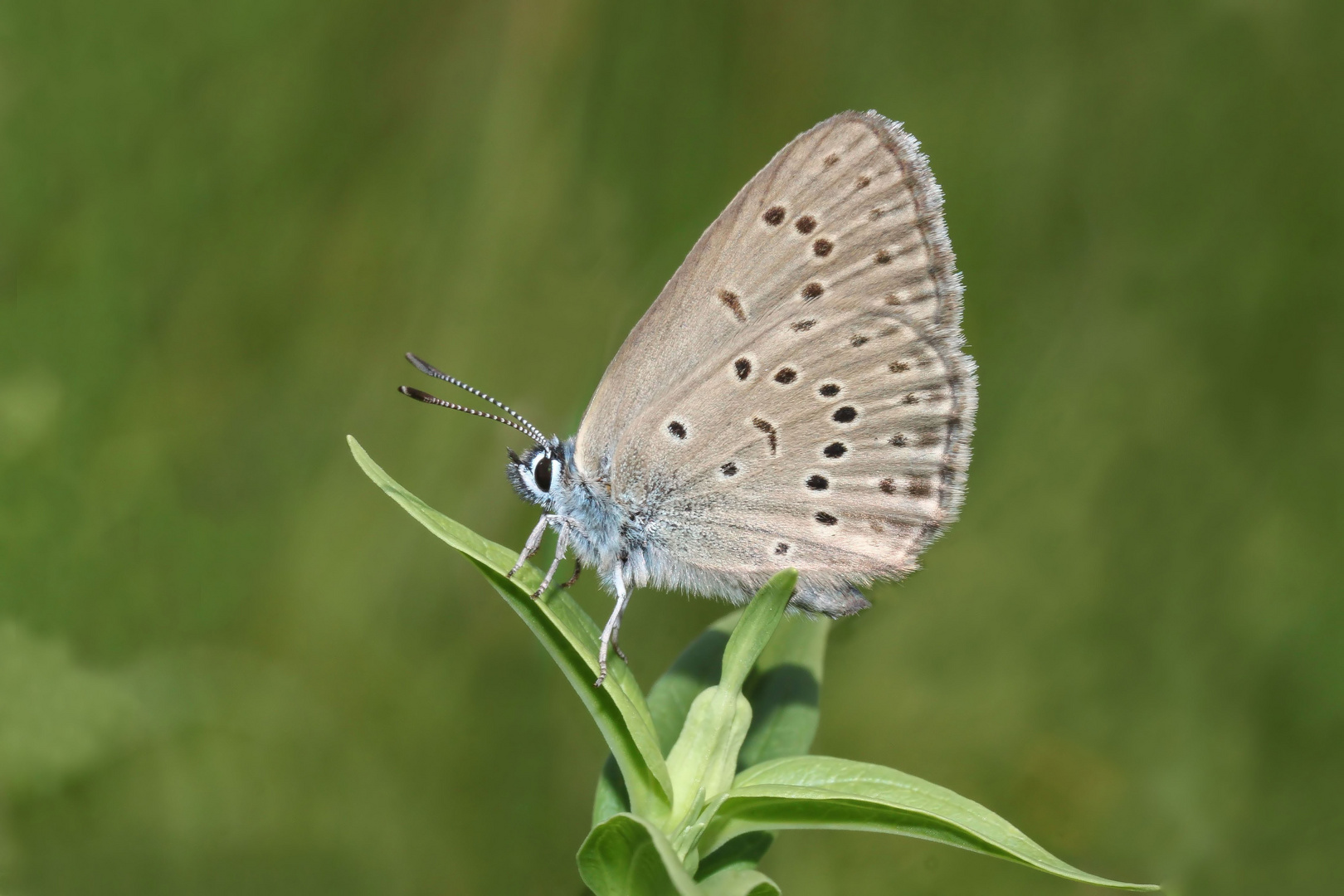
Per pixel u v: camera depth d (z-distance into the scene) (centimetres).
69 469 36
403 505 32
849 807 32
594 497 34
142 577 36
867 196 33
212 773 36
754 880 32
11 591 36
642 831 32
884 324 33
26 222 37
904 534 34
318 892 36
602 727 33
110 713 36
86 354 37
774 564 34
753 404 34
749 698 33
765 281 33
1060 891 36
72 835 36
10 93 37
